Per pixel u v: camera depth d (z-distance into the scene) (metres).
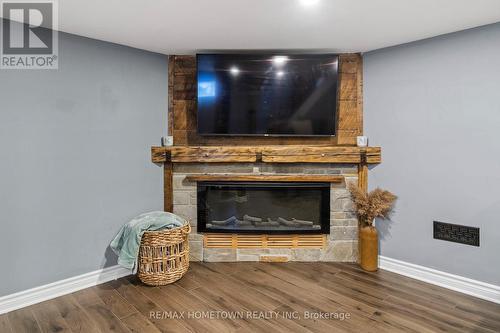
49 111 2.36
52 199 2.39
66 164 2.46
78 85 2.50
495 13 2.11
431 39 2.57
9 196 2.20
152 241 2.49
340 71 3.02
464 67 2.41
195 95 3.10
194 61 3.09
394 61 2.79
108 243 2.72
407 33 2.49
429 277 2.64
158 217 2.64
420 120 2.65
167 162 3.04
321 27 2.37
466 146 2.42
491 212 2.32
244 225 3.12
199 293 2.44
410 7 2.03
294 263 3.04
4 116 2.16
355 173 3.01
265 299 2.34
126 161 2.81
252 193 3.13
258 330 1.96
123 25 2.31
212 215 3.13
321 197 3.05
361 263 2.92
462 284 2.46
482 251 2.37
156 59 3.00
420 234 2.69
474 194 2.40
